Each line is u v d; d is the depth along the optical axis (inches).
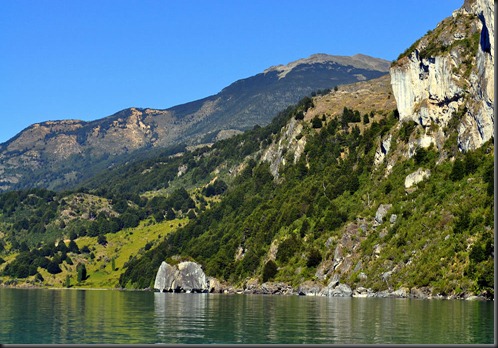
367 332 3257.9
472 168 6688.0
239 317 4180.6
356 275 6727.4
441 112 7770.7
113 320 4077.3
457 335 3083.2
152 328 3592.5
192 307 5226.4
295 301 5866.1
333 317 4035.4
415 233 6446.9
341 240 7293.3
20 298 7194.9
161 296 7573.8
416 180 7332.7
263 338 3117.6
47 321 4047.7
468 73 7544.3
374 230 7140.8
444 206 6481.3
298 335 3201.3
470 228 5851.4
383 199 7455.7
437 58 7864.2
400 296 5915.4
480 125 6924.2
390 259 6471.5
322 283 7135.8
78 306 5526.6
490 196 5905.5
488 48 6924.2
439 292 5531.5
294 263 7839.6
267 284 7770.7
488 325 3432.6
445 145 7416.3
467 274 5442.9
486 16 6919.3
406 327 3403.1
